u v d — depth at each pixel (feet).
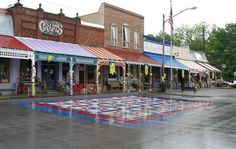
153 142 24.26
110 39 92.38
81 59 69.36
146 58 102.94
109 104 54.29
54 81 73.92
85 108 46.88
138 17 107.24
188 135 27.30
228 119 38.06
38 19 68.44
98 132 28.14
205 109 49.85
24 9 65.46
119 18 96.68
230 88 143.33
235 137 26.48
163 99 69.97
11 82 63.26
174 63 119.55
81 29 80.69
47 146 22.20
